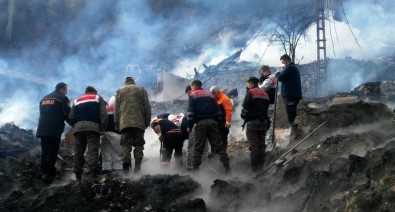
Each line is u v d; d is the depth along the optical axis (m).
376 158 7.18
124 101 9.62
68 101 10.17
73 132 9.67
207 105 9.66
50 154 9.90
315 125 10.65
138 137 9.63
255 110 9.70
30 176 9.83
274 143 11.34
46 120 9.88
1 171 9.85
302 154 9.01
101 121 9.70
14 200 8.59
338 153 8.64
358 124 10.22
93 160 9.51
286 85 11.03
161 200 7.84
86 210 7.89
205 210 7.37
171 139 10.86
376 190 5.99
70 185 8.59
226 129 10.79
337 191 6.83
